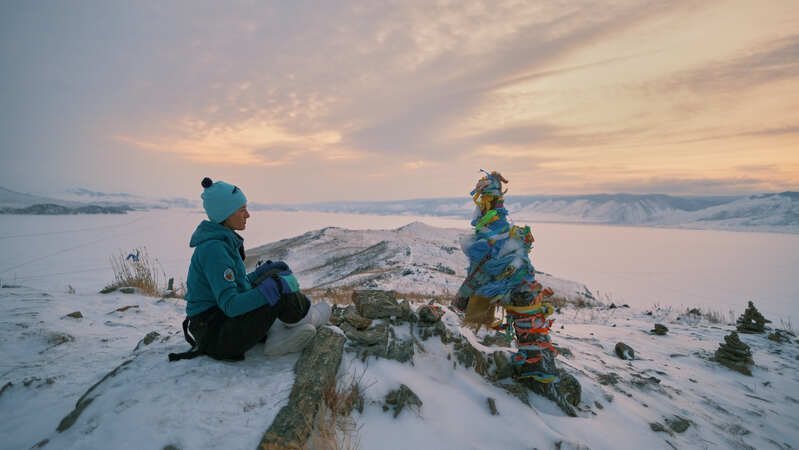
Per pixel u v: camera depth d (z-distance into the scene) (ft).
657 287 473.26
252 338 8.04
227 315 7.81
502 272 10.00
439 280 63.31
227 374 7.79
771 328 26.84
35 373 9.86
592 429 9.21
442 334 10.73
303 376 7.57
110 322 15.58
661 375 15.42
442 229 138.82
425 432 7.52
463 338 11.02
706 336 24.47
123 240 636.48
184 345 9.32
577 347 17.24
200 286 8.27
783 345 23.04
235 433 6.15
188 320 8.70
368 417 7.52
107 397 7.04
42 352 11.59
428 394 8.57
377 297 11.19
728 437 10.74
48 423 7.51
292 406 6.77
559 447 8.02
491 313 10.60
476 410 8.68
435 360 10.00
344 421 7.16
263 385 7.47
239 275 8.49
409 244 106.73
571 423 9.26
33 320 14.17
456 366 10.33
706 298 389.19
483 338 13.57
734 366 17.84
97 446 5.97
